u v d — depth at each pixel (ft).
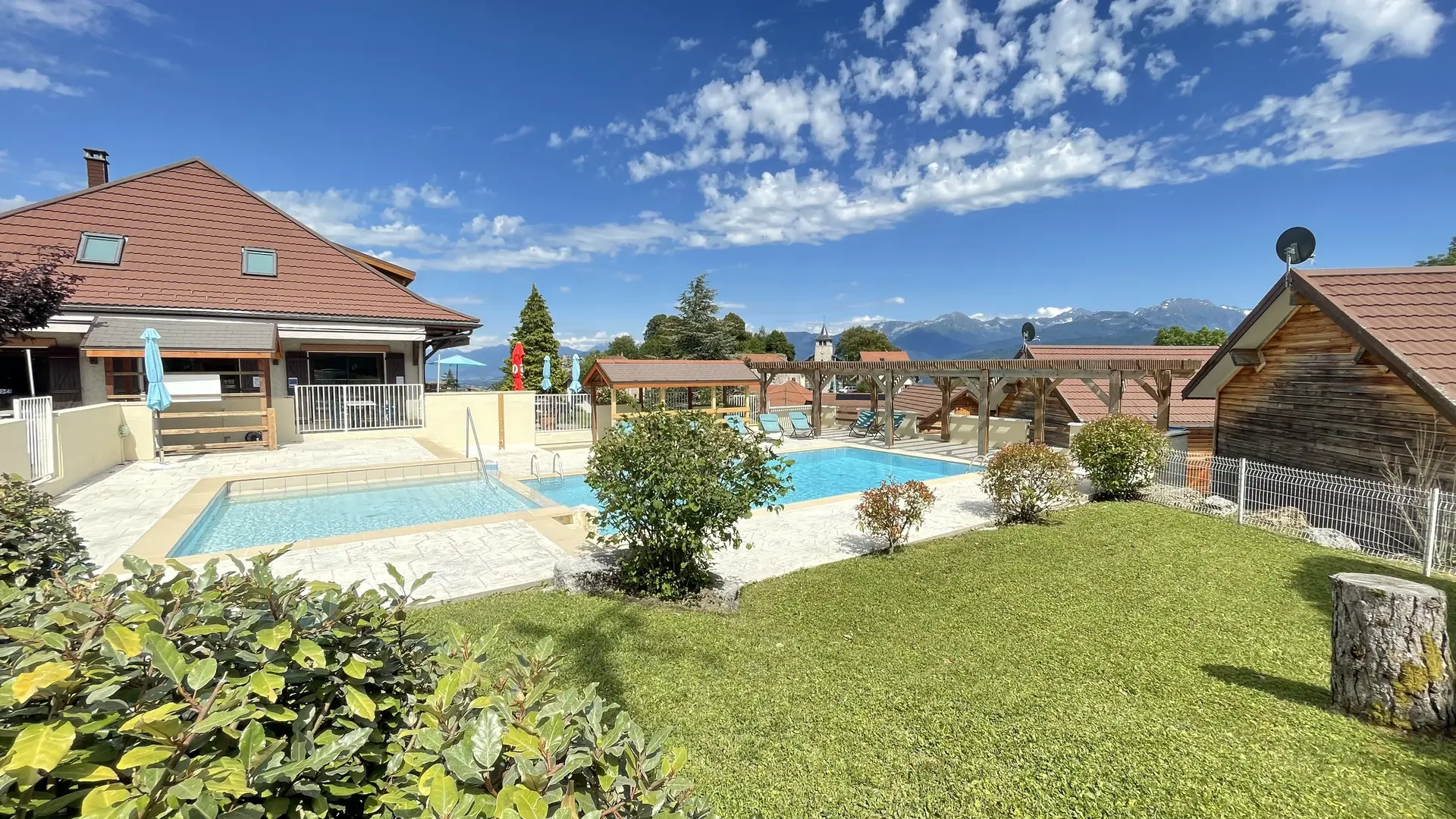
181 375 41.16
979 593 19.03
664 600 18.40
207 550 25.30
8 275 29.66
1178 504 30.63
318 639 5.10
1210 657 14.33
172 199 50.80
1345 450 28.53
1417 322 25.53
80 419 32.60
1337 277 28.53
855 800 9.25
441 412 52.75
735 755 10.41
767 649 14.93
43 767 3.11
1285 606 17.54
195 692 4.12
